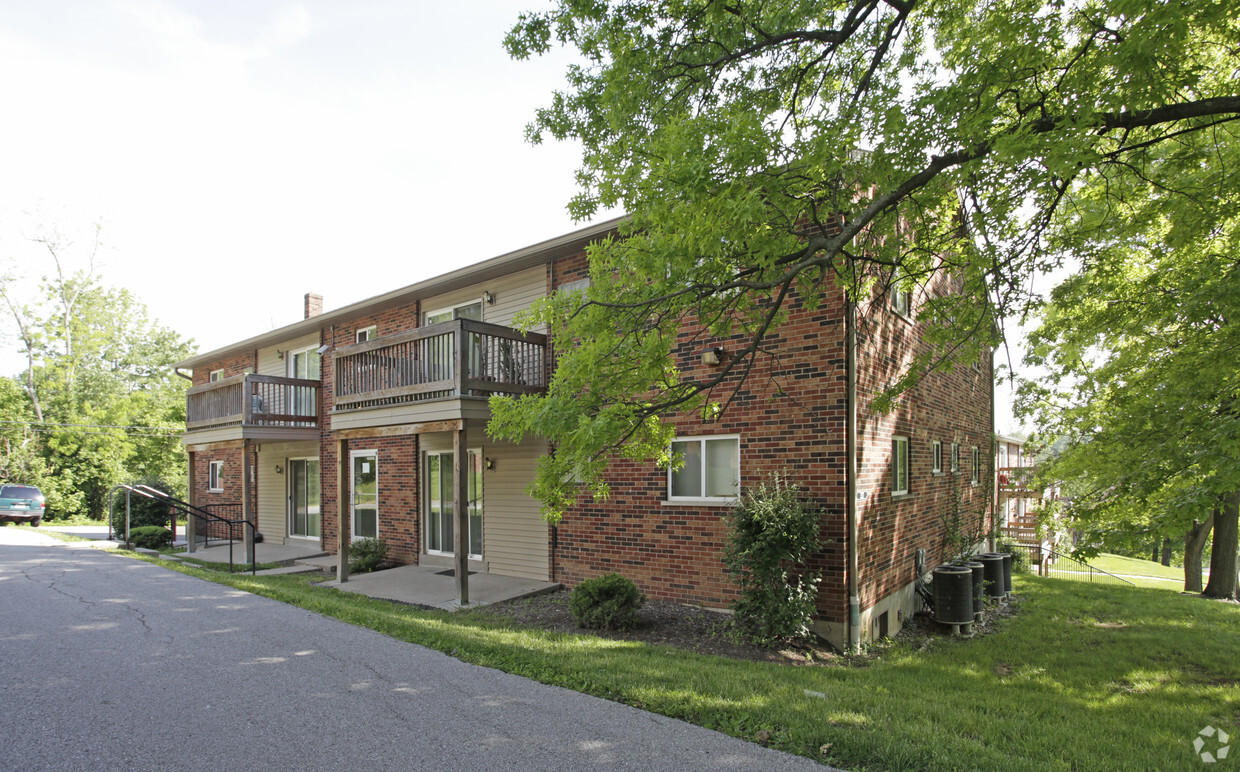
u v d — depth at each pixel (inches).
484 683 225.8
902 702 222.1
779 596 300.2
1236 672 292.2
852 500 317.4
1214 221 282.5
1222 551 534.0
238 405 598.2
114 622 313.3
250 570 516.1
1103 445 365.4
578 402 253.0
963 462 528.7
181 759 166.9
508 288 491.2
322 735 181.2
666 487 382.6
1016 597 491.2
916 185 245.3
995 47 264.7
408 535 545.3
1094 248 333.7
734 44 312.7
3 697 211.3
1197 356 300.2
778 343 342.0
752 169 231.5
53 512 1170.6
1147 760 182.9
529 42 324.2
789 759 167.5
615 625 325.4
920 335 437.4
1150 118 227.9
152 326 1640.0
